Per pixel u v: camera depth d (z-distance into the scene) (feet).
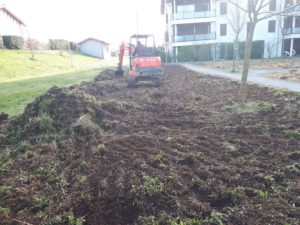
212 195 12.82
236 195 12.71
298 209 11.63
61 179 15.16
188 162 16.40
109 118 25.45
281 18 119.03
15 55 89.30
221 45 122.72
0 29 109.60
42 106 25.23
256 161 16.05
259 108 26.73
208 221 11.10
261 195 12.68
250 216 11.28
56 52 121.80
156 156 16.90
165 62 125.29
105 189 13.70
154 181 13.82
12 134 22.49
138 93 39.96
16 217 12.35
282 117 24.07
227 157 16.90
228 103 29.99
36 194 13.97
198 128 22.93
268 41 123.34
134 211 12.20
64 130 22.09
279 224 10.75
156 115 27.17
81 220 11.76
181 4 129.49
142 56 47.98
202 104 30.96
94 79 54.08
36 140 20.98
